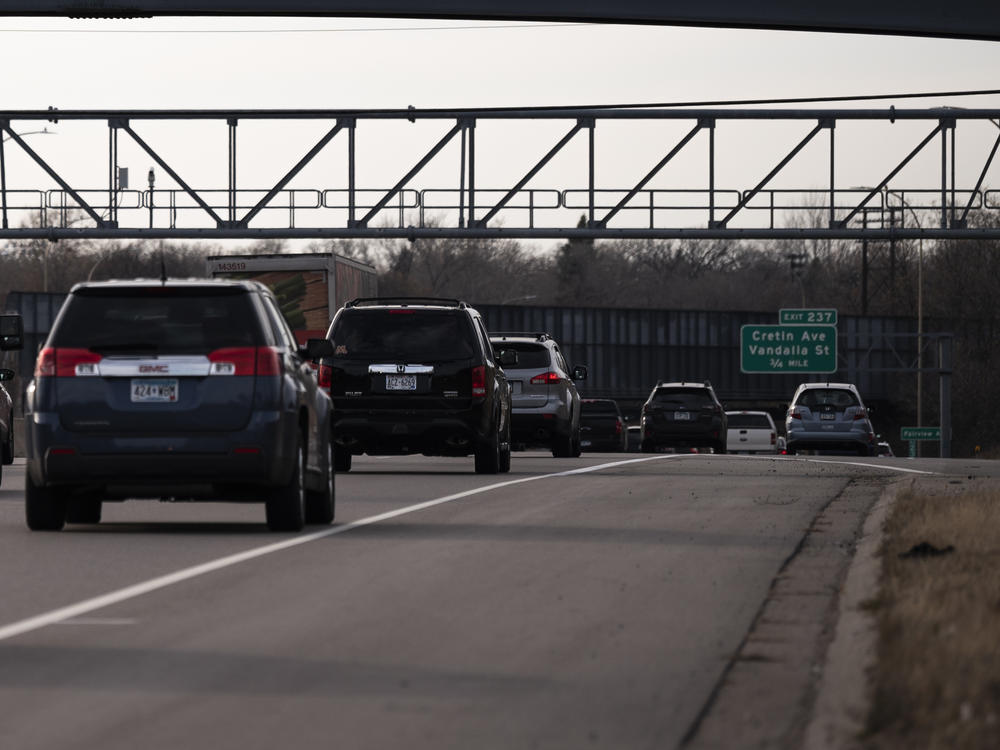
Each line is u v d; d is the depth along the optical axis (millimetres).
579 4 94125
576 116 142625
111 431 46531
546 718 23266
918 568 35906
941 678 23312
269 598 34719
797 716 23359
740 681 25891
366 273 146125
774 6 93562
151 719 23188
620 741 21953
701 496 63469
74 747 21531
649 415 148250
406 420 76375
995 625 27281
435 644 29219
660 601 34469
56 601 34250
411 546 44656
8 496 67562
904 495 57312
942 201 146000
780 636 30062
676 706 24047
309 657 27922
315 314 128875
